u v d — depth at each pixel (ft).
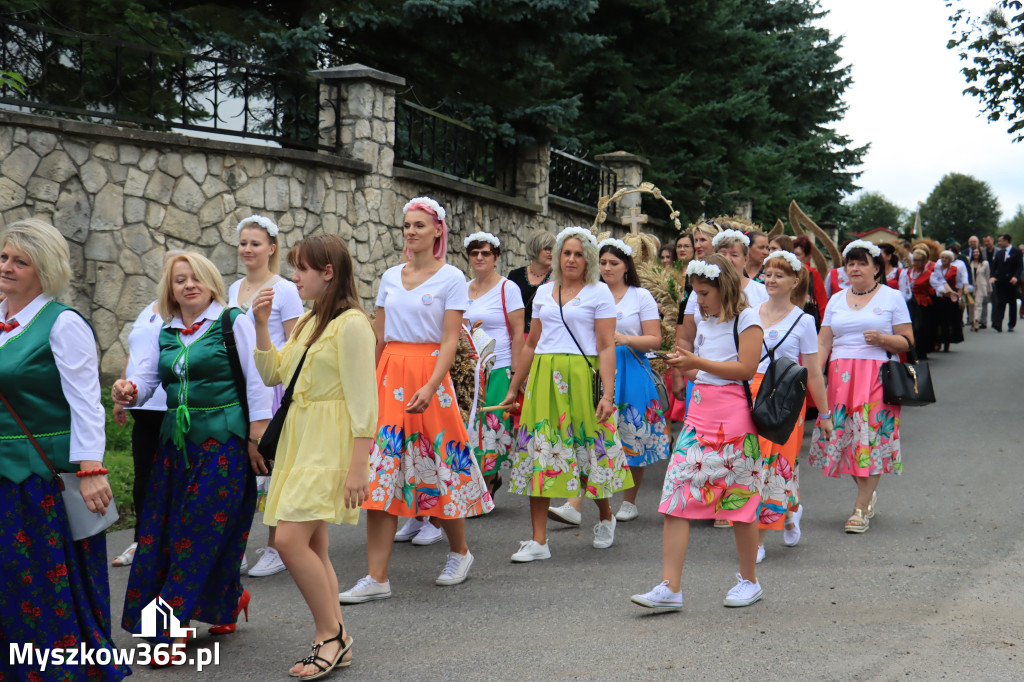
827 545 20.61
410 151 38.24
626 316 22.95
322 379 13.87
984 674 13.25
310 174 33.30
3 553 11.68
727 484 16.17
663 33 63.98
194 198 30.32
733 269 16.52
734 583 18.01
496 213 43.78
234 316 14.80
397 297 17.65
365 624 15.92
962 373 49.37
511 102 44.34
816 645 14.52
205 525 14.19
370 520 17.33
